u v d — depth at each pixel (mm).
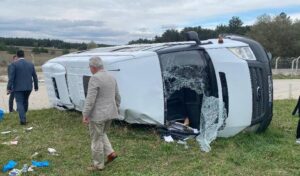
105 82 6410
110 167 6797
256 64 8859
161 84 8242
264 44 63375
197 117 8656
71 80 9914
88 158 7281
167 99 8680
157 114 8281
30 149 7871
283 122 10797
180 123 8664
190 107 8734
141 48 8875
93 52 10297
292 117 11547
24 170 6582
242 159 7246
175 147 7840
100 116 6402
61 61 10406
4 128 9922
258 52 9102
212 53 8539
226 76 8461
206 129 8406
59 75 10320
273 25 64062
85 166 6883
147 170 6676
